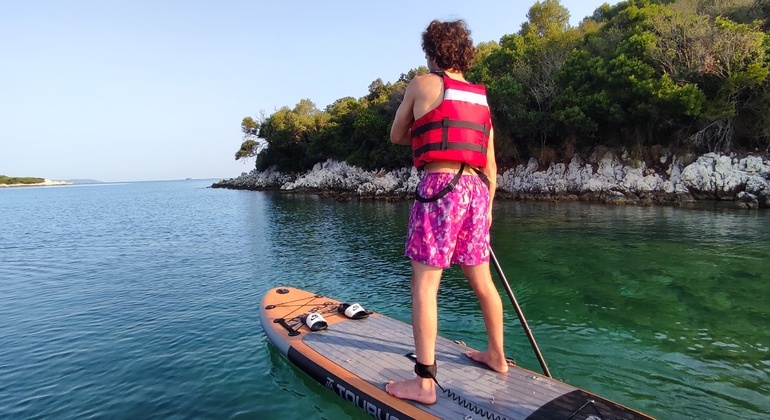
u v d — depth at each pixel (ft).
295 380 15.01
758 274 29.01
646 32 84.07
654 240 41.98
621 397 14.06
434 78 9.11
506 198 99.40
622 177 87.61
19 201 208.23
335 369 12.78
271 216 84.28
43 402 14.92
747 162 75.46
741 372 15.72
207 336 20.48
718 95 78.33
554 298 24.99
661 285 27.09
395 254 40.98
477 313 22.53
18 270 38.83
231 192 224.94
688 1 92.48
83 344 20.10
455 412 9.78
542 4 139.23
